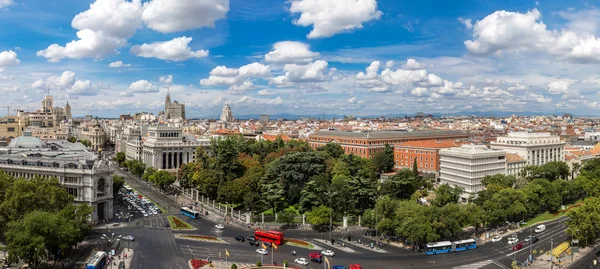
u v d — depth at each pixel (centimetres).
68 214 16600
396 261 16000
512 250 17338
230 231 19838
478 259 16275
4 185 18025
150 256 16262
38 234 14075
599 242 18400
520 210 19938
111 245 17300
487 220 19375
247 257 16262
